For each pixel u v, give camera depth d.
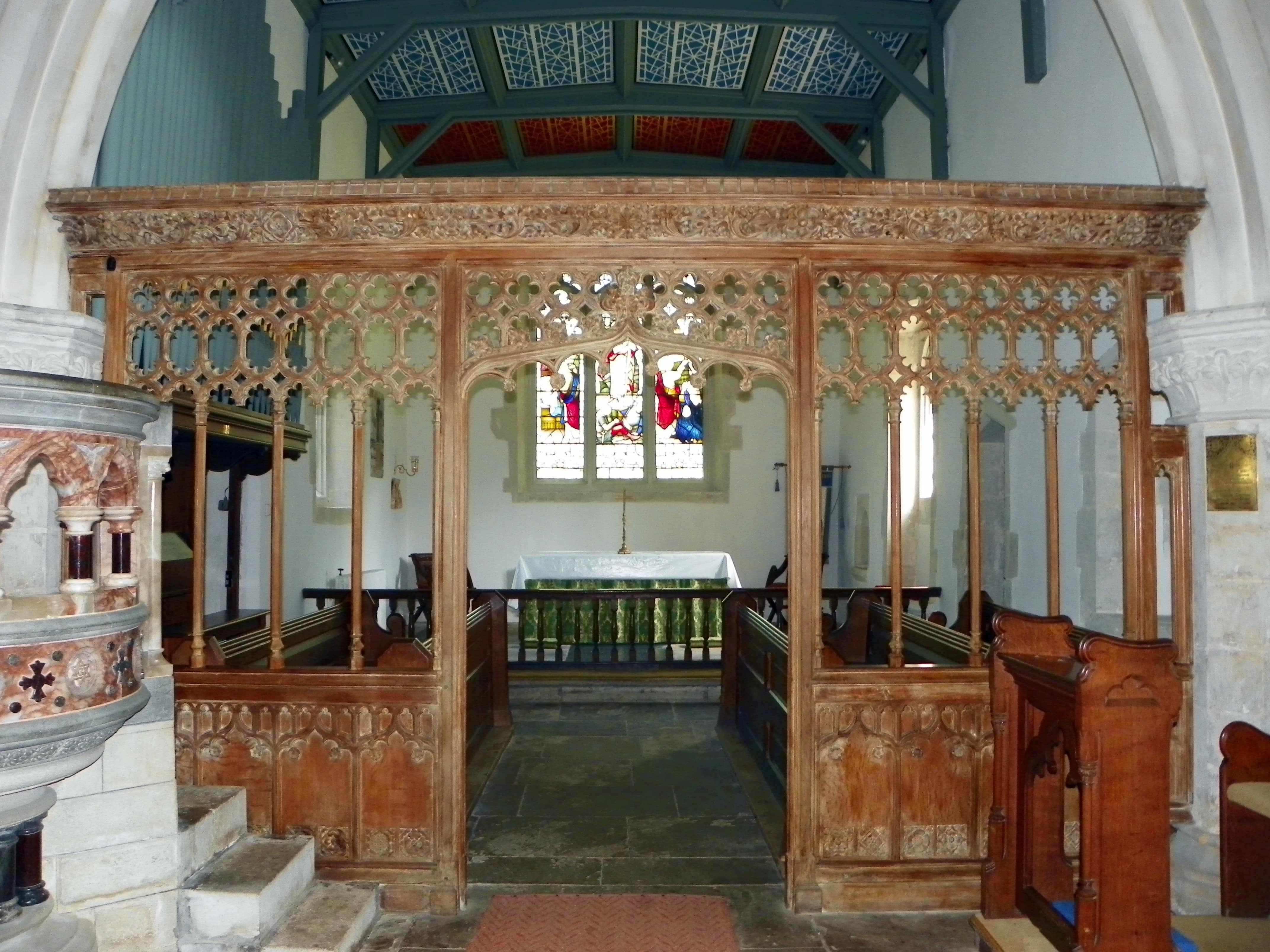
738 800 5.01
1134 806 2.68
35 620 2.29
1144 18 3.77
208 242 3.73
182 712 3.75
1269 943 2.96
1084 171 5.37
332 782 3.72
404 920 3.59
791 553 3.77
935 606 8.12
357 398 3.77
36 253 3.72
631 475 13.25
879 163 9.64
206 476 5.66
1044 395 3.86
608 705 7.32
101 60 3.77
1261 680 3.71
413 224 3.71
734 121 9.85
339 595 7.62
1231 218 3.75
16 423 2.29
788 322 3.79
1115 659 2.68
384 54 7.62
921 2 7.79
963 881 3.69
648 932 3.46
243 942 3.11
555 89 9.15
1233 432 3.75
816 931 3.51
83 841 2.95
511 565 12.97
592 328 3.77
